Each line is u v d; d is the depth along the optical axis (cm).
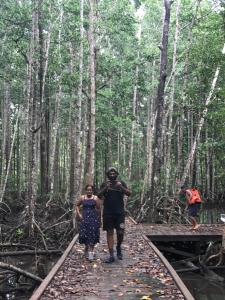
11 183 3788
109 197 1059
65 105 3750
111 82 3106
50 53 2633
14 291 1143
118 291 806
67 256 1120
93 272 955
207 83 2486
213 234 1570
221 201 4078
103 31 2728
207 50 2300
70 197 3066
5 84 3450
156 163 2095
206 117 2277
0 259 1597
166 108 3409
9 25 2466
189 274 1429
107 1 2700
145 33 3631
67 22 2653
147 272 960
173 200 2208
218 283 1323
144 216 2242
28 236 1805
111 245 1063
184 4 2777
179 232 1641
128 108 4034
